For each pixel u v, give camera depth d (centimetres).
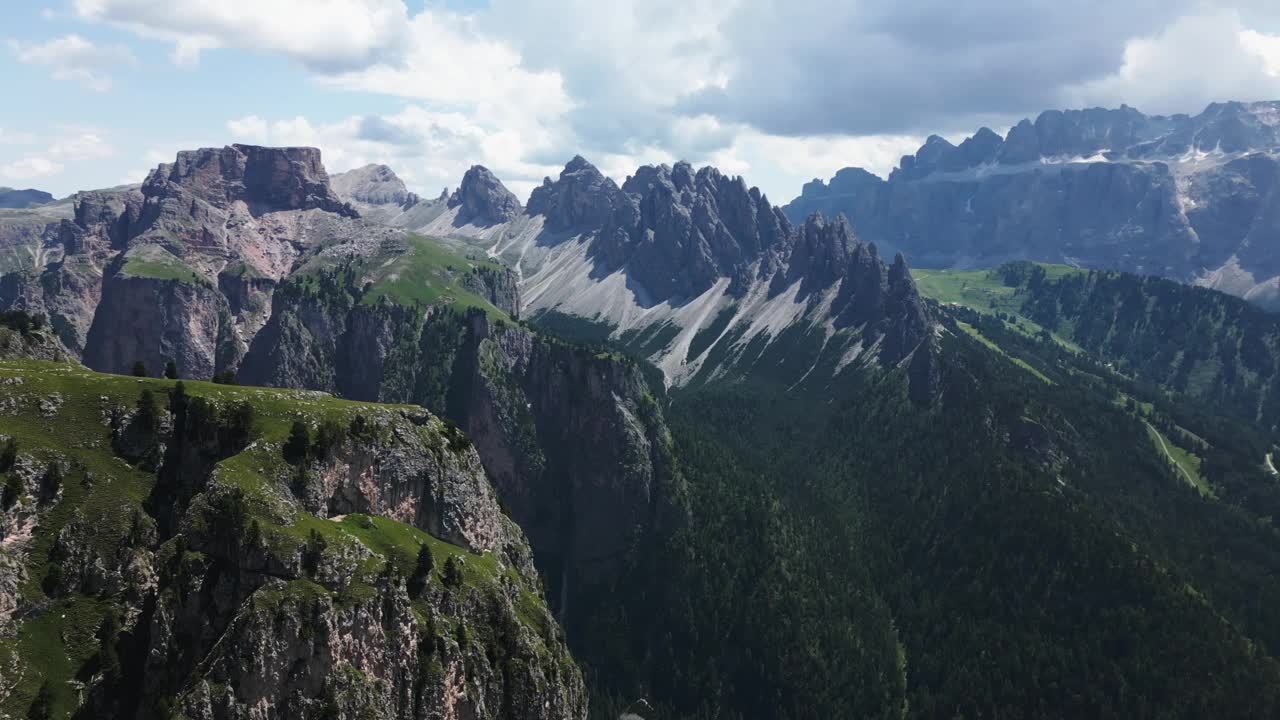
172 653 14312
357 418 18462
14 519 15100
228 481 15550
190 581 14675
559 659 19500
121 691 14225
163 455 16925
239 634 13850
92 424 16775
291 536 15000
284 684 14000
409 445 19150
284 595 14325
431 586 16700
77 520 15488
